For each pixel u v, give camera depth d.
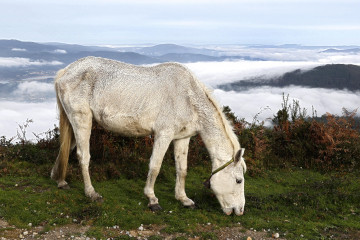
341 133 8.09
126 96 5.14
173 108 5.04
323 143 8.05
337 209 5.64
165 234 4.51
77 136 5.43
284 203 5.81
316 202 5.73
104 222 4.64
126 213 4.96
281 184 7.00
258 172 7.37
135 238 4.34
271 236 4.61
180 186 5.50
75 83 5.36
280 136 8.73
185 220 4.91
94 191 5.46
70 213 4.84
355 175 7.27
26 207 4.87
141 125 5.18
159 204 5.43
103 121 5.32
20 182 5.86
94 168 6.58
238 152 4.96
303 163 8.09
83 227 4.51
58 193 5.43
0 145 7.50
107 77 5.25
